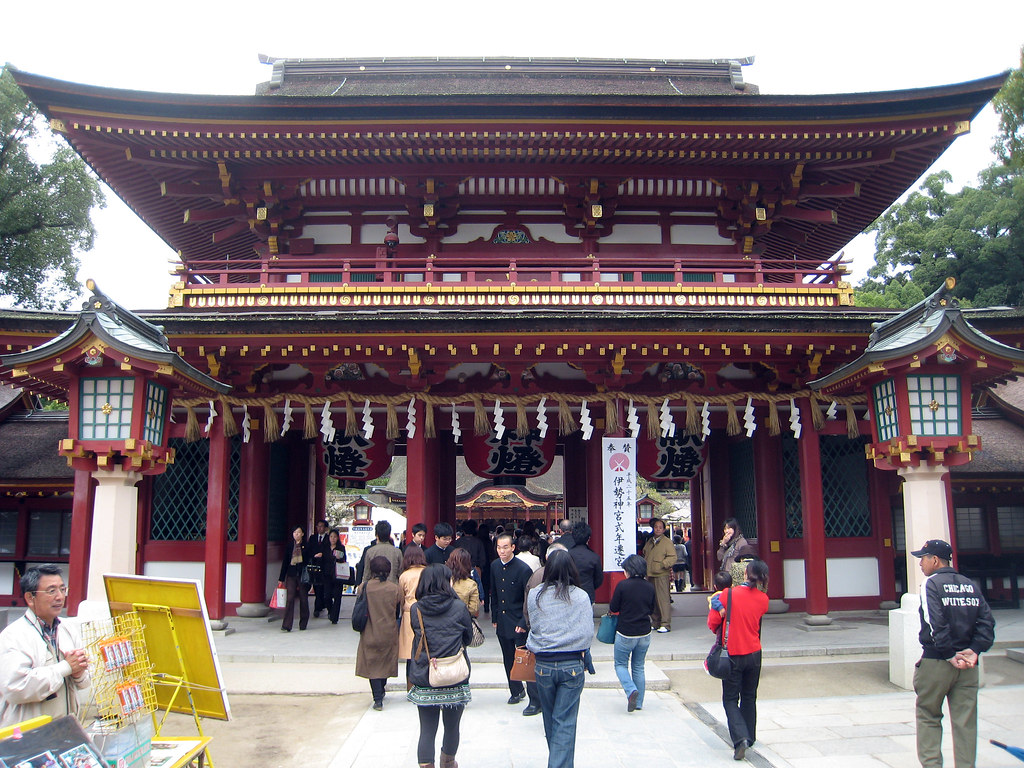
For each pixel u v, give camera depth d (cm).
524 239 1744
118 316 1017
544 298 1538
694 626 1484
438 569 695
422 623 675
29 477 1788
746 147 1584
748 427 1505
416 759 757
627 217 1759
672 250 1747
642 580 934
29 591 556
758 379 1612
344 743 822
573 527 1075
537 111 1498
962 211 4244
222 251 2233
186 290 1514
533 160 1638
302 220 1744
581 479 2108
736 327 1348
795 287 1566
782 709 937
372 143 1555
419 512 1471
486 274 1700
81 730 458
